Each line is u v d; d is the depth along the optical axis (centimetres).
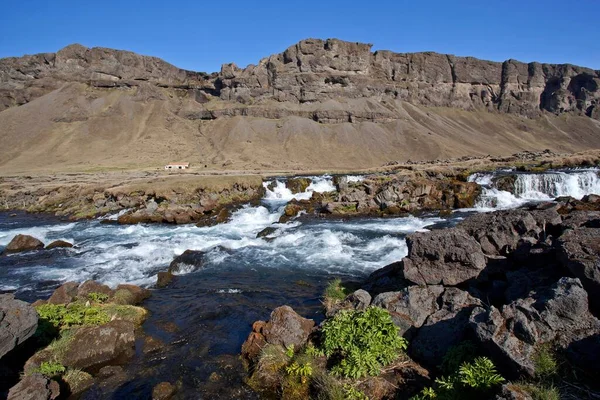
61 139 15812
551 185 3838
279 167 12494
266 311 1343
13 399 749
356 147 16000
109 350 1023
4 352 820
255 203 4197
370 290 1269
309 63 19662
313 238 2433
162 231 3014
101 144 15688
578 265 762
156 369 964
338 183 5012
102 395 864
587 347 645
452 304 919
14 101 18838
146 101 19350
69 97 18612
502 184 3947
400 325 917
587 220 1075
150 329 1219
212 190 4344
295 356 900
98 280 1806
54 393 821
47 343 1051
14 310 881
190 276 1836
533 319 711
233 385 866
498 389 620
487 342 703
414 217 3098
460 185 3722
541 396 573
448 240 1039
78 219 3806
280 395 804
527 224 1077
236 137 16450
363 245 2259
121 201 4034
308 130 16975
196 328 1216
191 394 846
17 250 2458
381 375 788
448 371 746
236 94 19700
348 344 836
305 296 1488
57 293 1392
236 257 2123
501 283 955
